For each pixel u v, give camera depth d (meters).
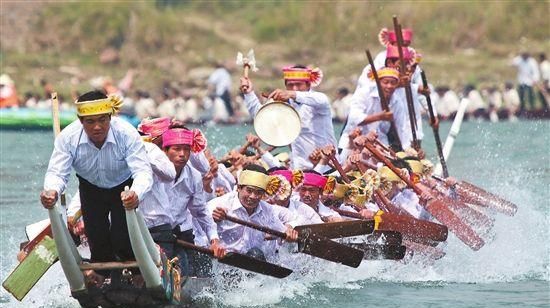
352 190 33.00
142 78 109.19
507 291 29.48
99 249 24.55
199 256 28.73
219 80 89.31
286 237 29.28
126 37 115.00
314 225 30.09
